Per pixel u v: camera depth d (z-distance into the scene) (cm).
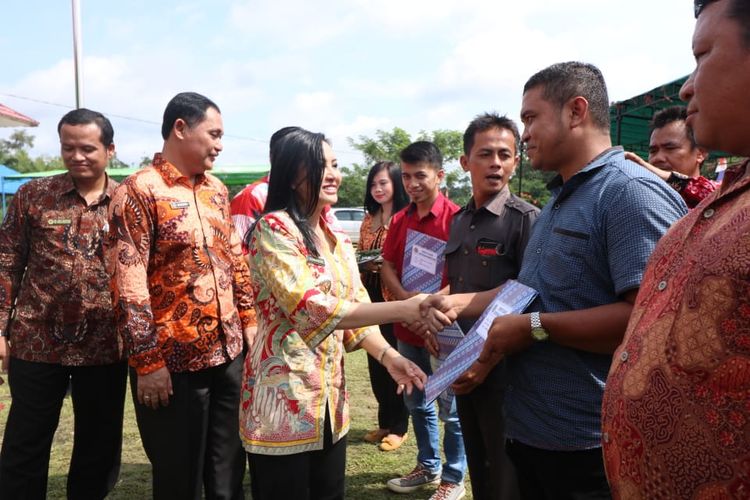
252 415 187
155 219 232
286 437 182
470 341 175
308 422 184
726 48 88
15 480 263
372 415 439
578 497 160
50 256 272
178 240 234
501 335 157
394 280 341
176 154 243
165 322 234
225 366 253
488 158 249
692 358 85
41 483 270
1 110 627
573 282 157
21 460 265
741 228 81
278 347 187
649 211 144
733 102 88
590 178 160
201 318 238
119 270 222
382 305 184
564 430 158
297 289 178
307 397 185
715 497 81
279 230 185
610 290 155
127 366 294
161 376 223
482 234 250
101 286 277
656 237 142
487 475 236
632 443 96
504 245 244
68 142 272
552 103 165
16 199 277
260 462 186
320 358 190
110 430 290
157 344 224
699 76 92
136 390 233
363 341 213
